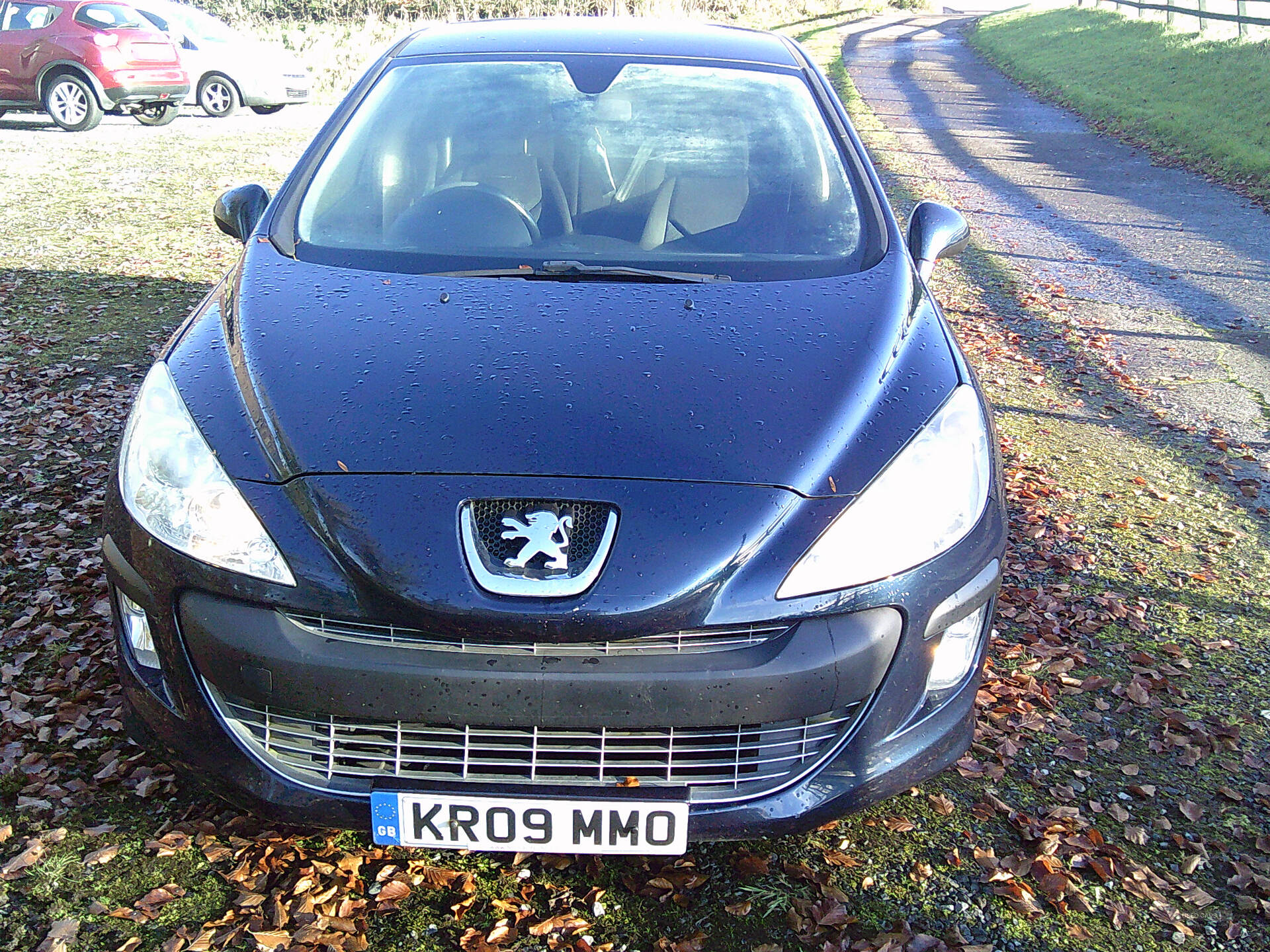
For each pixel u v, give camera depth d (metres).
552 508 1.86
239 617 1.88
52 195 9.44
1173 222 9.24
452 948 1.99
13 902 2.07
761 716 1.86
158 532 1.96
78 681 2.79
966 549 2.04
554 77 3.22
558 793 1.86
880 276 2.60
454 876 2.15
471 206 2.81
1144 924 2.09
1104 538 3.72
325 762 1.94
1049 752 2.60
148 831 2.26
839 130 3.14
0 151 11.89
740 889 2.14
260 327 2.31
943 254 3.01
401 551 1.82
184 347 2.35
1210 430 4.74
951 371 2.31
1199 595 3.36
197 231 8.29
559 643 1.81
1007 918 2.09
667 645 1.84
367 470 1.93
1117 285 7.21
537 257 2.64
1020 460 4.37
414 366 2.15
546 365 2.15
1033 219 9.33
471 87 3.19
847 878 2.18
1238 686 2.89
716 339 2.26
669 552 1.83
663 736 1.87
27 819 2.29
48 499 3.89
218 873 2.15
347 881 2.13
